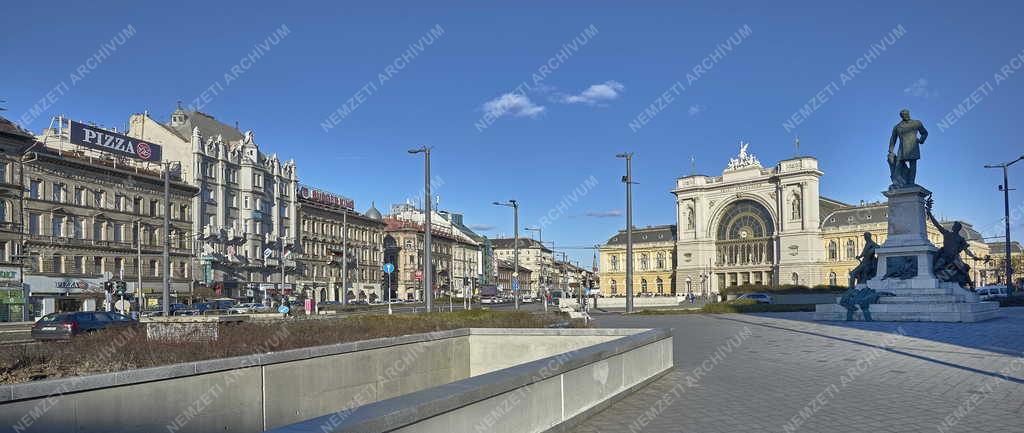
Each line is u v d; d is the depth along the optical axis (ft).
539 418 31.22
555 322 103.81
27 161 204.74
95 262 225.35
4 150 198.08
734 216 468.75
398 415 20.88
